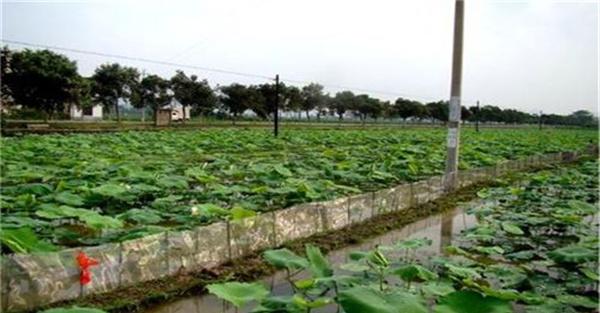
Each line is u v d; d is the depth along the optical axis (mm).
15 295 4934
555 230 9070
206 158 18844
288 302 4098
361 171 14023
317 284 4887
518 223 8859
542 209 10258
